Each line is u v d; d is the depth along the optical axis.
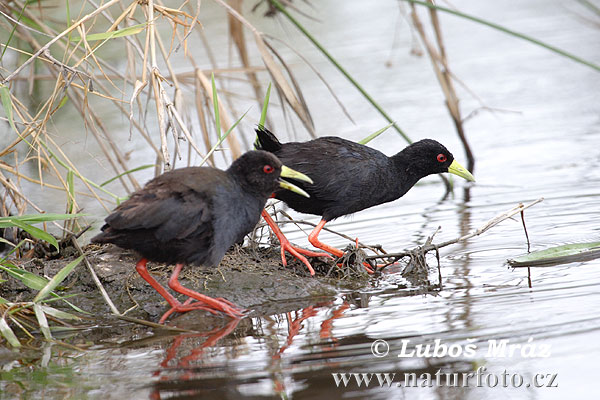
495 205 14.85
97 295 11.16
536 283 10.88
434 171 13.16
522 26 26.06
